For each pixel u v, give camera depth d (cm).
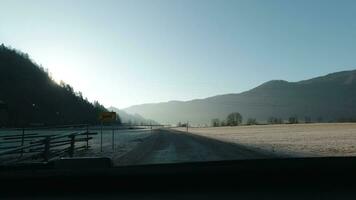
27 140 3203
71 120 15425
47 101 15325
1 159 1941
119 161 2300
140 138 6091
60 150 2356
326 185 499
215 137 6269
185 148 3544
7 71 15025
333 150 3005
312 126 13025
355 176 498
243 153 2831
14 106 13262
